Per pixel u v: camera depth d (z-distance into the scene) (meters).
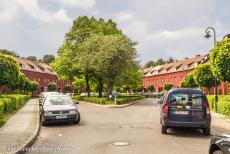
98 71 43.25
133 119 18.80
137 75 52.44
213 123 16.31
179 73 82.94
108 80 43.06
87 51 44.56
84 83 69.69
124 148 9.80
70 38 52.97
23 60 92.31
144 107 32.09
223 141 5.72
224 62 20.23
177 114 12.51
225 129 14.09
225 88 52.03
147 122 17.12
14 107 25.97
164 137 12.00
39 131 14.00
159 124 16.19
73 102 17.55
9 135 11.73
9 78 29.38
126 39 42.97
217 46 21.56
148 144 10.51
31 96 69.56
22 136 11.48
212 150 6.27
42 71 96.81
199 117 12.41
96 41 44.59
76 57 48.47
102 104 36.25
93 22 53.28
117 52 40.72
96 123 16.73
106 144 10.52
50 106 16.56
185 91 12.73
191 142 10.93
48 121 15.84
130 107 32.16
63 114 16.00
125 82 49.91
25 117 18.98
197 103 12.52
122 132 13.29
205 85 36.72
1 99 20.33
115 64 41.16
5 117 18.78
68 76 53.34
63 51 54.16
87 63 44.19
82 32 51.88
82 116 20.81
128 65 41.81
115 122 17.17
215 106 23.44
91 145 10.38
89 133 13.09
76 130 14.09
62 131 13.87
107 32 51.72
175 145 10.33
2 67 28.91
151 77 100.44
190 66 79.19
